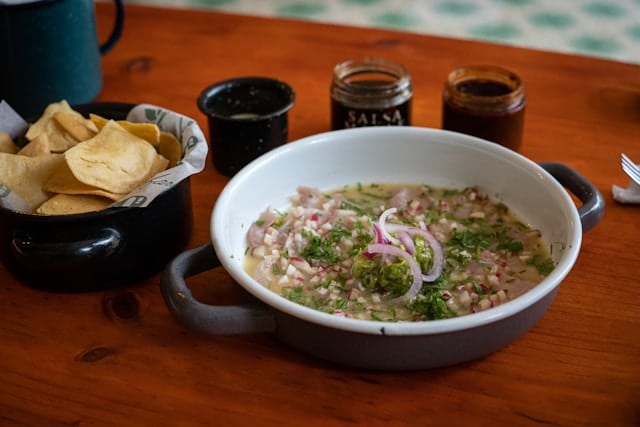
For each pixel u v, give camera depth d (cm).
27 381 67
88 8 91
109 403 65
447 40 104
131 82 98
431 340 63
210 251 70
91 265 72
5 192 72
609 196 81
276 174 79
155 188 70
